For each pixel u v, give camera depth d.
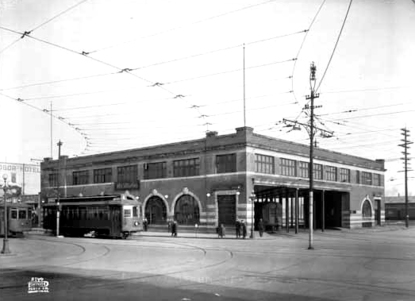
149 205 52.12
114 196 41.97
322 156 54.81
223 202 45.41
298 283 14.16
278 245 30.70
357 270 17.23
